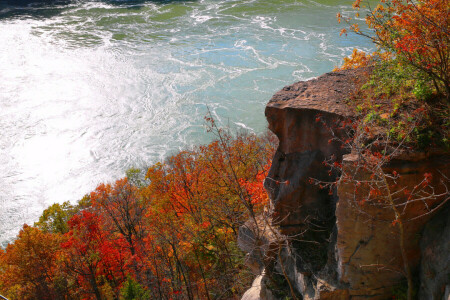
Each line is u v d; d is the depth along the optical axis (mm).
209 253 21453
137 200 35000
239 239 14430
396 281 10062
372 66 12266
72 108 68500
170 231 23531
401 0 10656
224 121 58906
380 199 9328
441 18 9578
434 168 9156
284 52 74500
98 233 32562
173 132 60031
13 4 111062
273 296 12883
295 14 91000
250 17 92375
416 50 9977
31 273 32844
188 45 82875
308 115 11164
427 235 9539
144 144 58781
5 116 67750
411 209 9414
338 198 10523
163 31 90438
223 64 74000
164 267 26219
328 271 10820
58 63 81812
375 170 8984
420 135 9289
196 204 23469
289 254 12242
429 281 9406
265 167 21672
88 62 81000
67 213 39344
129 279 24250
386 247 9805
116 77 75312
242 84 67250
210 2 104250
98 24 96625
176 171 28125
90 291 30219
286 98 11672
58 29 95438
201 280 23156
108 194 36562
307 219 12305
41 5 110438
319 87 12000
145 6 104938
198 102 64812
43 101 71188
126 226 33094
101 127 63688
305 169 11773
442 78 9719
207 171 22312
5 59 84062
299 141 11656
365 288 10172
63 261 31016
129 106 67438
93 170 55844
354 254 9984
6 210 50531
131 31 91750
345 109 10859
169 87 70250
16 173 56656
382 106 10453
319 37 78500
